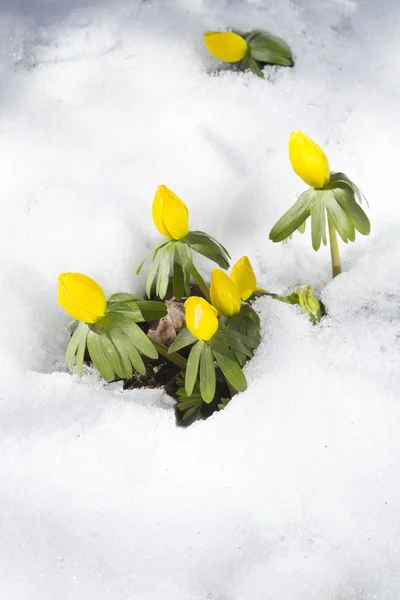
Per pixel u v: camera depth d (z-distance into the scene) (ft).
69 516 1.94
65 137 2.32
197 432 1.98
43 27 2.46
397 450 1.94
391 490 1.92
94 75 2.40
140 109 2.35
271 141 2.28
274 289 2.16
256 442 1.97
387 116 2.28
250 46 2.37
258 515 1.92
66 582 1.89
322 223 1.95
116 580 1.89
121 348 1.92
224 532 1.91
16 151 2.31
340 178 1.95
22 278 2.16
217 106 2.33
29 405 2.05
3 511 1.95
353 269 2.12
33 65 2.43
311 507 1.92
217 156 2.26
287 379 2.01
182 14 2.46
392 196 2.20
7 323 2.11
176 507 1.93
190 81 2.38
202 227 2.21
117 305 1.94
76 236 2.19
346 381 2.00
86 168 2.28
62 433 2.00
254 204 2.21
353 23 2.43
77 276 1.89
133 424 2.01
